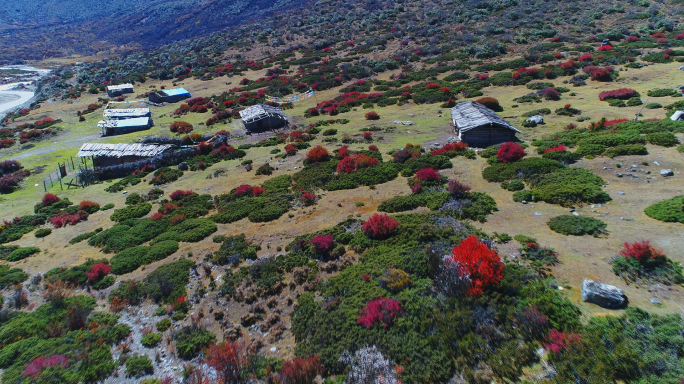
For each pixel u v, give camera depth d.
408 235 19.42
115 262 21.44
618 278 14.21
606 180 21.83
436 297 14.80
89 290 19.73
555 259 15.79
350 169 29.91
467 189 23.72
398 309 14.39
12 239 26.81
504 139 32.34
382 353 13.00
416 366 12.23
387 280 16.05
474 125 32.34
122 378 14.04
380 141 37.41
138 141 50.38
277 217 24.55
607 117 34.00
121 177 38.62
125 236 24.64
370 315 14.27
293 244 20.42
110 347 15.62
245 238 22.30
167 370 14.20
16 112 72.12
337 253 19.02
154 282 19.06
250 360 13.61
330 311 15.41
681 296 12.91
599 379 10.29
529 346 12.09
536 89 47.19
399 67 67.69
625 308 12.77
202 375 13.56
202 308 17.22
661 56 48.03
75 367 14.50
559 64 52.88
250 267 19.02
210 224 24.64
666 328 11.46
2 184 37.31
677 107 32.19
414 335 13.34
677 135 25.44
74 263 22.69
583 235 17.17
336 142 38.94
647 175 21.36
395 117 45.75
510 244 17.41
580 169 23.19
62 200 33.16
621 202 19.31
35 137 55.31
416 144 35.28
